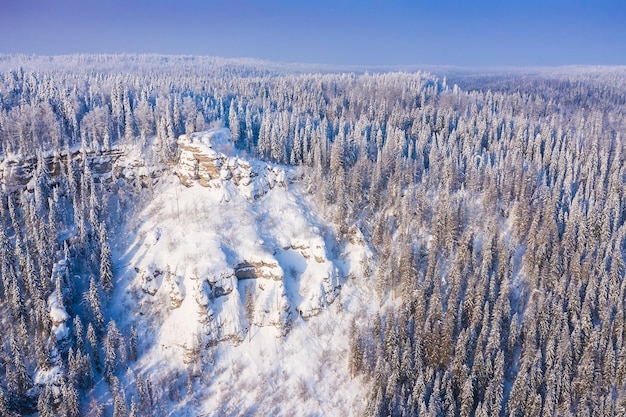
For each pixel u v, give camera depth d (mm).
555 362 93125
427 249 122375
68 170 130500
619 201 137875
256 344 107438
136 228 125500
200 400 97875
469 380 87625
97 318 102625
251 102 198625
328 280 116750
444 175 141750
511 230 129125
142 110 147625
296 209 131125
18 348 89562
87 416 88875
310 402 97875
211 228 120312
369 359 100750
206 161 130250
